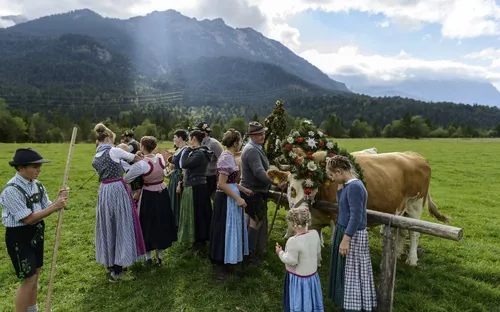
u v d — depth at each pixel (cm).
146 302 481
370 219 459
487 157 2788
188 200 596
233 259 510
